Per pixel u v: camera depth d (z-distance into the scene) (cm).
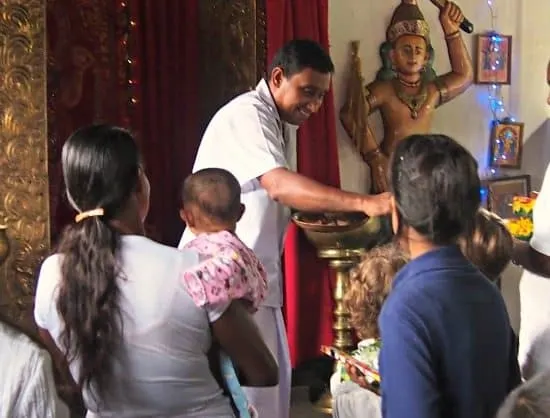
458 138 452
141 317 149
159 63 377
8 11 305
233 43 370
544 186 208
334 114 402
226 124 246
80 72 360
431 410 132
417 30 419
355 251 362
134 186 155
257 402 246
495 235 174
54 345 162
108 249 150
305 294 399
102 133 154
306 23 384
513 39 462
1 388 141
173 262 152
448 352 135
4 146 310
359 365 198
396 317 136
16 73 309
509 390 147
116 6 367
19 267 315
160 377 150
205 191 195
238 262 154
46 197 319
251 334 154
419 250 144
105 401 153
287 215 264
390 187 147
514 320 440
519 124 461
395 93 421
